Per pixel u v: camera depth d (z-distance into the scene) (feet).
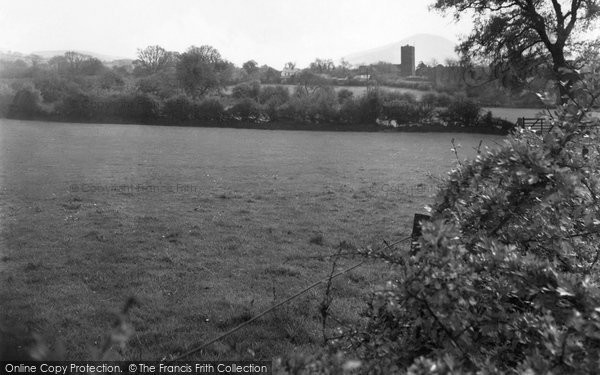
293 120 208.33
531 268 10.26
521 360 9.81
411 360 10.49
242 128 204.95
